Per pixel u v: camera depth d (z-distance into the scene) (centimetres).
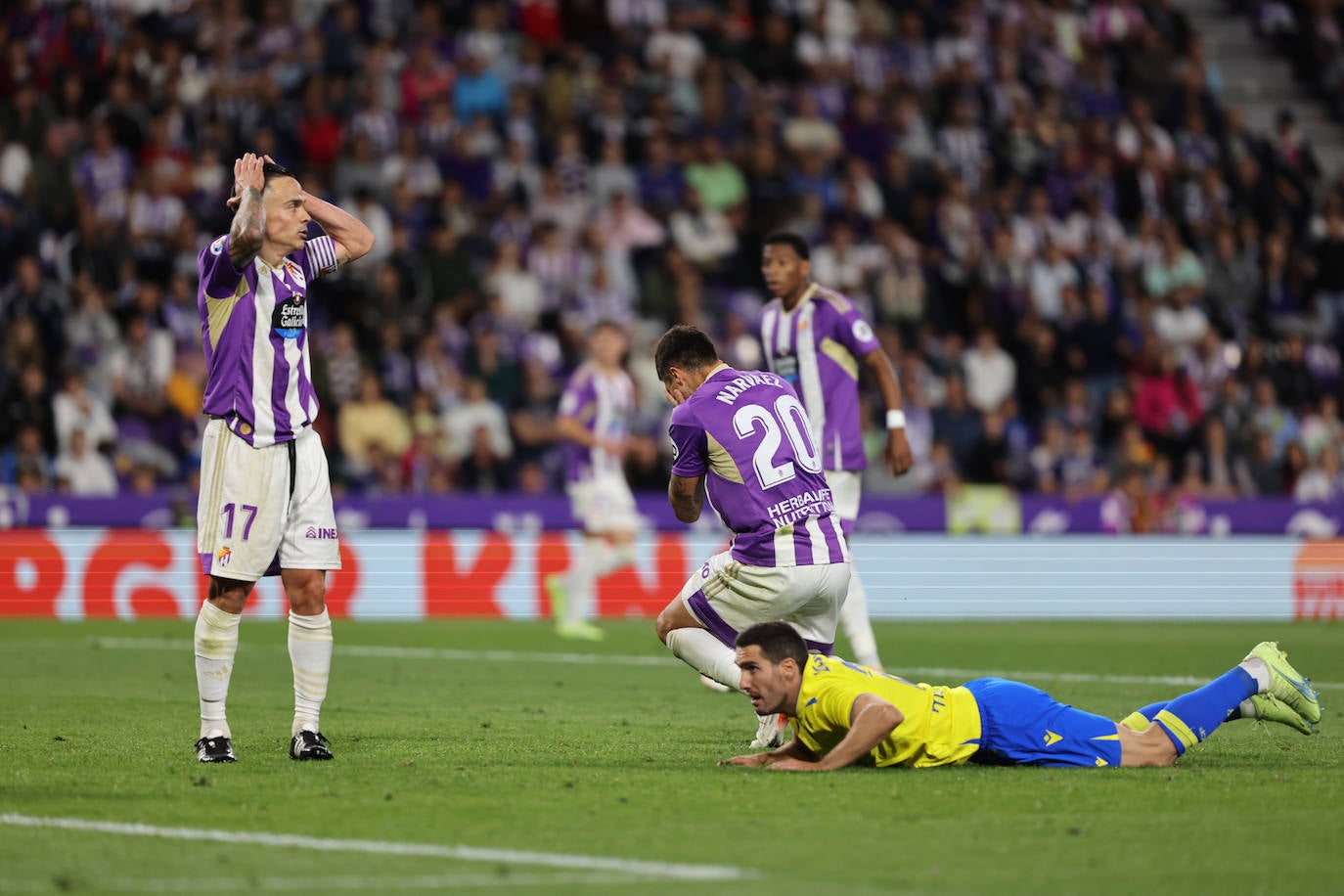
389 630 5350
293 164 7194
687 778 2091
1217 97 9619
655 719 2908
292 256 2328
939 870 1552
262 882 1496
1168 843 1673
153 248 6575
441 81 7525
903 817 1808
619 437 5153
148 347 6222
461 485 6394
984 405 7162
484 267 7181
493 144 7519
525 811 1848
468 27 8075
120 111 6862
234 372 2236
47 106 6725
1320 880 1516
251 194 2178
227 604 2264
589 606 6016
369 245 2395
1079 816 1816
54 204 6625
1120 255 7956
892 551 6297
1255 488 7156
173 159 6794
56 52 7081
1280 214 8631
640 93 8056
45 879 1506
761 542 2377
